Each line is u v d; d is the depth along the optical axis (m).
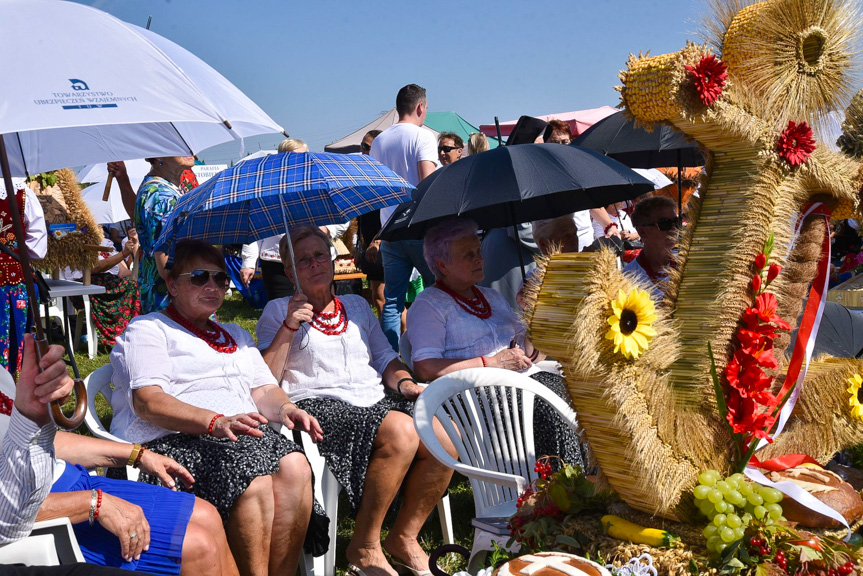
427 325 3.79
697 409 2.25
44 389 1.86
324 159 3.45
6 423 2.54
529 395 3.41
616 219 6.76
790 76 2.21
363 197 4.08
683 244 2.31
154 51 2.61
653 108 2.07
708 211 2.27
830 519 2.28
